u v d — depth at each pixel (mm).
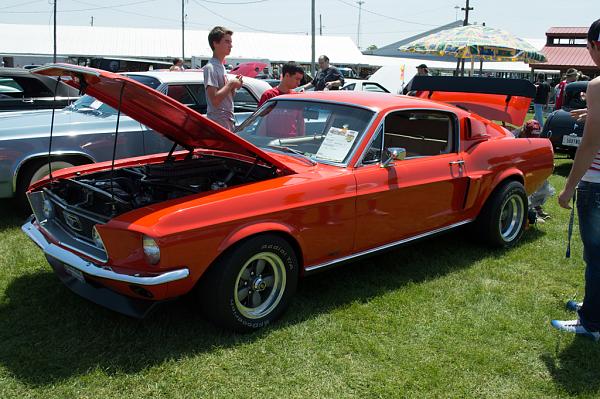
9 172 5328
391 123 4746
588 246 3365
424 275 4527
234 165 4039
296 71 5883
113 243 3043
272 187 3422
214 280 3217
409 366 3186
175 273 2996
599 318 3504
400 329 3598
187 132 3818
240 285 3375
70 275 3580
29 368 2984
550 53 34250
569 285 4473
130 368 3021
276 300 3555
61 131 5590
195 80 6820
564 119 9461
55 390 2807
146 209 3123
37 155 5441
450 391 2986
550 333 3648
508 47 10234
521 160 5195
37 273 4246
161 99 3215
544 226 6078
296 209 3459
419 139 4840
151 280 2936
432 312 3869
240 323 3355
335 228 3721
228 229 3182
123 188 3904
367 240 3971
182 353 3180
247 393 2865
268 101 4777
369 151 3963
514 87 5609
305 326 3564
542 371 3234
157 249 2943
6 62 31625
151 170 3867
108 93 3514
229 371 3043
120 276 2986
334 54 36375
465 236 5504
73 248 3350
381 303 3947
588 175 3268
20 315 3564
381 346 3363
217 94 5227
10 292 3898
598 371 3258
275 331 3477
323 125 4211
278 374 3045
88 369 2992
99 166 4234
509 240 5238
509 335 3611
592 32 3098
